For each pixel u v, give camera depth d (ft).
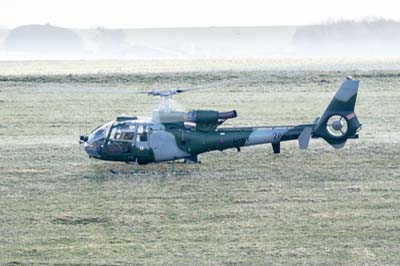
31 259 222.48
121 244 235.20
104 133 326.85
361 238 237.86
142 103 586.45
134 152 323.78
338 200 279.90
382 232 243.19
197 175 317.63
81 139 338.75
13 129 460.55
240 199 282.36
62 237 242.17
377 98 588.09
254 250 228.22
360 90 636.07
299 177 314.55
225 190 295.07
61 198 286.25
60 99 609.01
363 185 301.22
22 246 233.76
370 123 467.52
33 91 655.76
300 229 247.09
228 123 494.59
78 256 224.74
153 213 266.57
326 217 259.19
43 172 327.88
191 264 217.77
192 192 292.81
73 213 266.98
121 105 576.20
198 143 323.37
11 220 259.60
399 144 383.45
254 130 325.42
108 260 221.25
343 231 244.63
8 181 312.91
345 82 325.01
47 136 432.25
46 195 290.76
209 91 652.48
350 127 325.42
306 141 325.01
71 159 353.72
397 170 326.24
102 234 245.04
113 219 260.01
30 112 538.47
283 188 297.33
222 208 271.49
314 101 590.55
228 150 366.22
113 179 313.12
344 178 312.91
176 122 325.01
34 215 264.93
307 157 352.08
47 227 252.21
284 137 325.83
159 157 324.60
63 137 427.74
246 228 249.14
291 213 264.52
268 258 221.66
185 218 260.62
